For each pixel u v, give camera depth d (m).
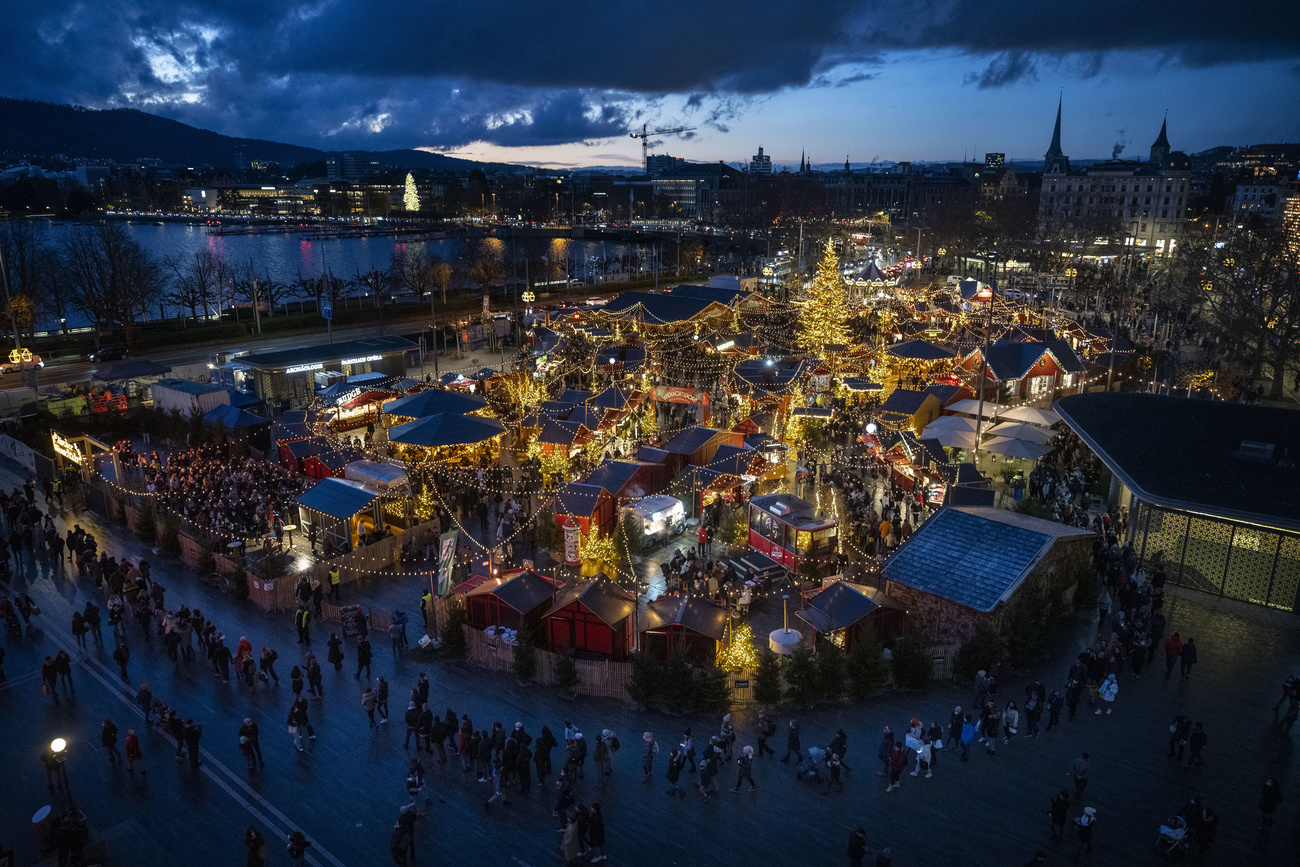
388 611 33.19
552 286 140.00
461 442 47.34
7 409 60.69
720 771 23.42
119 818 21.88
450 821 21.61
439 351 90.06
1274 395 64.94
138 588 33.09
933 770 23.28
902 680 27.55
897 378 68.94
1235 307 72.56
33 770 23.83
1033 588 29.70
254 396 64.50
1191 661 27.28
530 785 23.14
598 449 50.06
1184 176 192.50
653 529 39.50
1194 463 37.06
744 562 35.28
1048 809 21.64
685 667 26.44
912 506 41.59
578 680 27.72
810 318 84.31
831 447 54.12
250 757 23.50
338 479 41.69
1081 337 77.75
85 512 44.03
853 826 21.14
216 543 37.38
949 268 171.62
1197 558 34.28
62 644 30.83
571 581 35.41
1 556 35.44
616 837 20.78
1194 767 23.19
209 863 20.30
